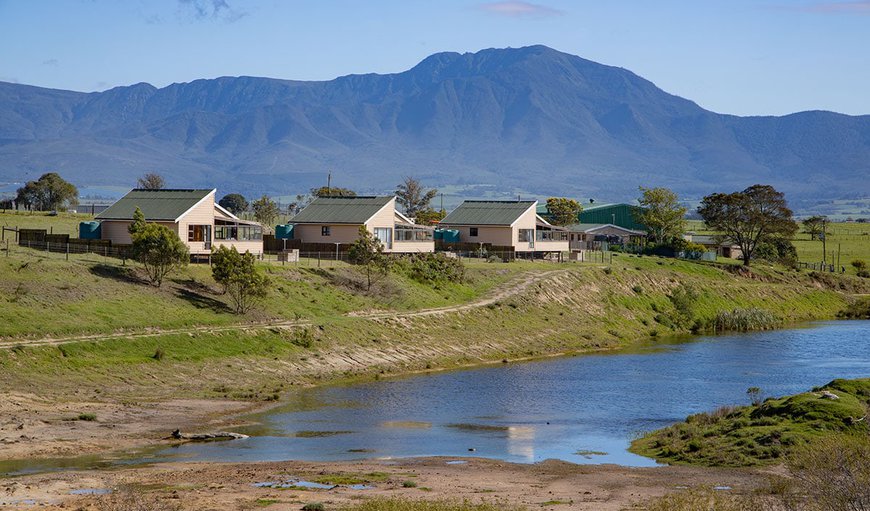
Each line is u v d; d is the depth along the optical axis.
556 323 121.81
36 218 154.75
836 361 102.81
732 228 179.25
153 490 46.50
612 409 74.75
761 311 142.75
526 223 152.38
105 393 71.38
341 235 126.62
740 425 62.06
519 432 66.06
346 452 58.97
